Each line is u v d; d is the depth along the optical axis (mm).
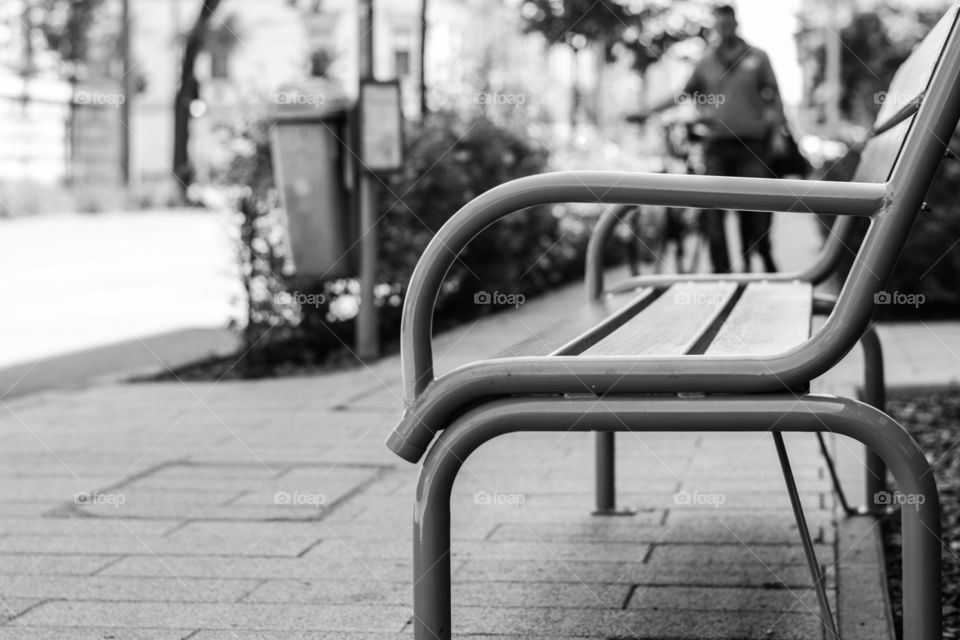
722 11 9055
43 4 35531
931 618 1742
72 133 30906
